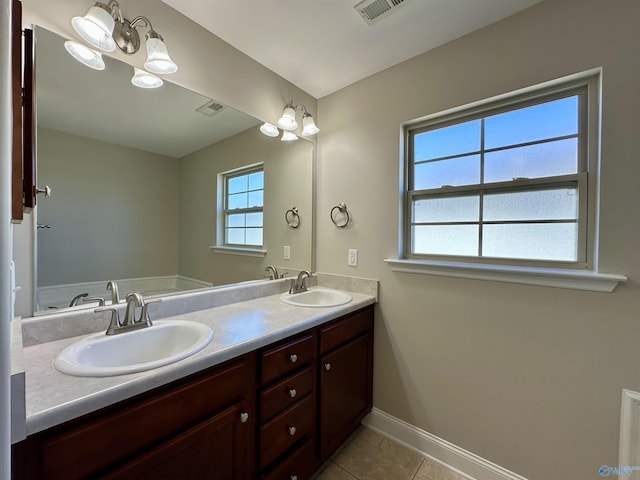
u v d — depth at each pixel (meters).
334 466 1.57
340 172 2.06
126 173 1.36
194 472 0.94
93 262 1.26
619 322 1.15
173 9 1.39
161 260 1.49
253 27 1.49
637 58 1.10
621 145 1.14
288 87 1.98
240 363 1.09
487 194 1.54
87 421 0.73
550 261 1.34
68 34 1.11
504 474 1.41
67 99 1.16
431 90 1.63
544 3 1.29
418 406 1.70
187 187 1.58
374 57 1.71
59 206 1.16
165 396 0.87
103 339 1.07
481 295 1.48
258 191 1.87
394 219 1.80
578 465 1.24
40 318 1.05
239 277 1.80
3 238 0.43
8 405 0.43
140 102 1.36
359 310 1.75
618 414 1.15
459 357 1.55
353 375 1.70
